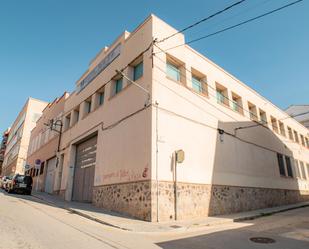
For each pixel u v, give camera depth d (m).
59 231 6.87
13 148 48.69
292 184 22.20
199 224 9.52
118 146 13.16
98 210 12.16
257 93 21.36
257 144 18.77
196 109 13.78
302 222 10.38
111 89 15.52
